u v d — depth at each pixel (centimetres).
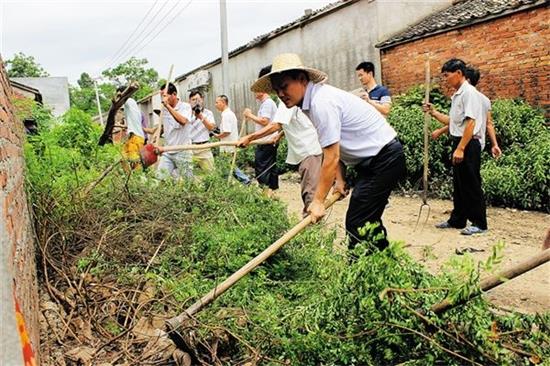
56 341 362
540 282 486
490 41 1129
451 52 1230
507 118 974
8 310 144
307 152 590
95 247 486
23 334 150
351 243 434
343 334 331
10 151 353
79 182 617
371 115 428
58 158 702
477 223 675
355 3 1490
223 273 435
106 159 785
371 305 310
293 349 323
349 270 327
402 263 344
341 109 416
